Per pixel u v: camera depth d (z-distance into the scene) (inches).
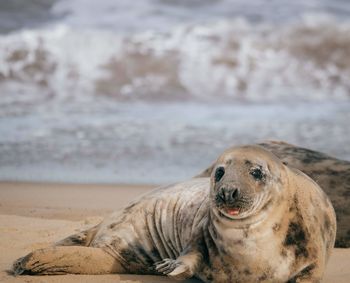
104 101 1927.9
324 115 1791.3
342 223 869.2
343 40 2192.4
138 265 724.7
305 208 634.2
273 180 615.2
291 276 621.9
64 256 700.0
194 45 2174.0
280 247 616.4
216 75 2089.1
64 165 1387.8
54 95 1953.7
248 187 595.5
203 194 707.4
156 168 1366.9
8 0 2347.4
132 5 2362.2
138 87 2022.6
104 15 2324.1
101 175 1322.6
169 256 719.7
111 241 730.2
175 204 725.9
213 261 635.5
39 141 1545.3
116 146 1515.7
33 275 697.0
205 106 1903.3
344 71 2138.3
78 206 1093.8
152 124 1699.1
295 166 922.1
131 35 2186.3
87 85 2023.9
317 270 625.0
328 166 918.4
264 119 1750.7
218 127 1670.8
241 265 622.5
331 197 890.1
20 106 1847.9
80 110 1825.8
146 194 765.3
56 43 2149.4
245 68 2128.4
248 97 2005.4
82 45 2149.4
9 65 2071.9
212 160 1416.1
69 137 1579.7
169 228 719.1
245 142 1539.1
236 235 613.0
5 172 1337.4
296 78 2110.0
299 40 2204.7
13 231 897.5
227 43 2186.3
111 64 2097.7
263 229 610.5
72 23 2271.2
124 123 1701.5
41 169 1360.7
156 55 2126.0
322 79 2108.8
